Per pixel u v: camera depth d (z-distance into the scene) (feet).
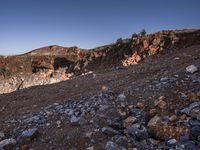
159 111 37.17
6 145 33.83
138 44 206.28
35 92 68.54
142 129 33.63
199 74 47.83
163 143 30.76
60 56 356.59
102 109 40.27
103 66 226.79
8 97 66.59
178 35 187.83
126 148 30.32
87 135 33.45
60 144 32.76
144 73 62.69
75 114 40.73
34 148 32.81
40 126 38.70
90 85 65.46
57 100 54.75
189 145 29.40
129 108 39.58
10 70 337.11
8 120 44.62
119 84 56.70
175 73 51.29
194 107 35.65
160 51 183.42
